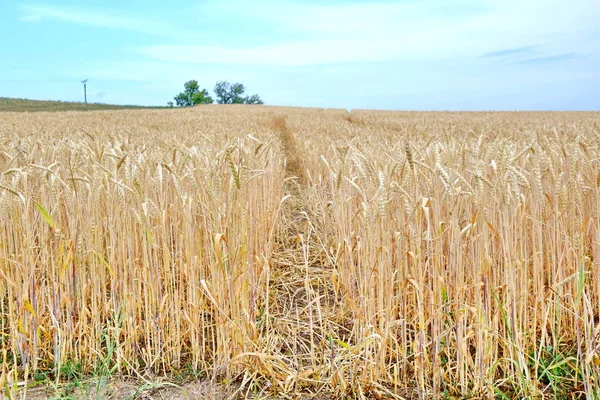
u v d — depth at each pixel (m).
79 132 9.54
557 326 3.13
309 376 2.94
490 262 2.56
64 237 3.06
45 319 3.27
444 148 4.16
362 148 5.57
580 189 2.78
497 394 2.63
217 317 2.91
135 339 3.09
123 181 3.26
